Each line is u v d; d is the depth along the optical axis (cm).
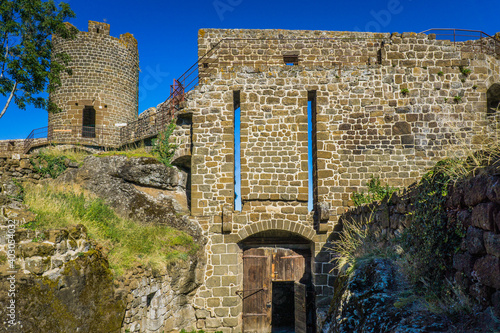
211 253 1209
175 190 1312
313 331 1228
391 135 1231
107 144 1947
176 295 1064
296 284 1232
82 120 2123
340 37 1498
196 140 1256
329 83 1261
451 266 445
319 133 1238
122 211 1173
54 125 2120
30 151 1928
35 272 573
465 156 459
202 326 1175
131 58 2348
